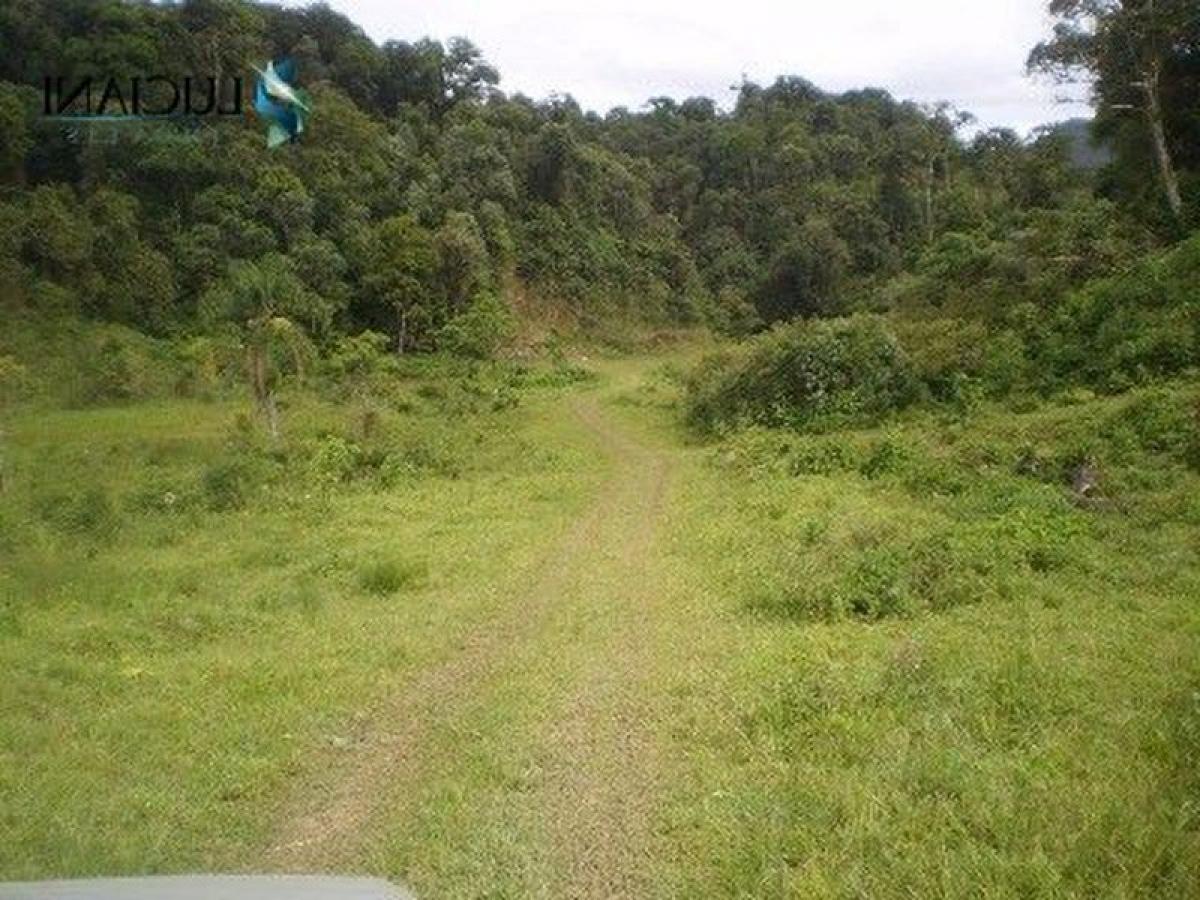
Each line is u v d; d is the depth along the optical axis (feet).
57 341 128.67
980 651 29.76
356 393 129.70
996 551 41.37
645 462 94.07
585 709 28.12
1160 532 45.21
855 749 22.97
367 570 45.83
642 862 19.03
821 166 267.59
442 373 164.76
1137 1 106.42
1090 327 90.74
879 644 31.94
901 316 117.60
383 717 28.53
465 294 192.75
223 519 63.62
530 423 125.18
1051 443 66.80
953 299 112.98
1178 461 58.75
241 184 169.68
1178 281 87.66
